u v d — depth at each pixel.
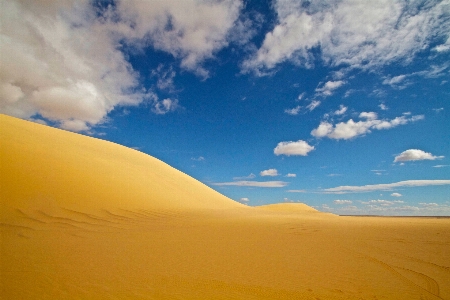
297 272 4.91
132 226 8.80
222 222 10.23
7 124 15.28
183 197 18.19
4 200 8.38
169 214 11.37
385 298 3.90
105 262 5.11
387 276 4.75
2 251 5.37
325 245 6.87
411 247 6.68
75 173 12.48
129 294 3.78
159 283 4.24
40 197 9.30
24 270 4.43
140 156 26.64
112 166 16.81
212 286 4.21
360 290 4.16
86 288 3.89
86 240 6.73
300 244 6.95
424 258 5.79
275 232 8.43
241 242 7.12
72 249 5.86
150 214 10.86
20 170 10.41
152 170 22.27
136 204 11.97
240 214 13.79
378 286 4.32
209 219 10.94
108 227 8.37
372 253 6.16
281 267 5.17
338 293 4.05
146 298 3.68
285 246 6.75
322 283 4.42
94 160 16.23
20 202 8.59
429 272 4.95
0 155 10.77
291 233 8.31
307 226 9.61
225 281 4.43
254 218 11.77
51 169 11.71
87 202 10.32
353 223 10.88
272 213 17.14
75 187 11.12
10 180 9.51
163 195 15.78
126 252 5.87
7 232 6.69
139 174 18.33
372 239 7.53
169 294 3.86
